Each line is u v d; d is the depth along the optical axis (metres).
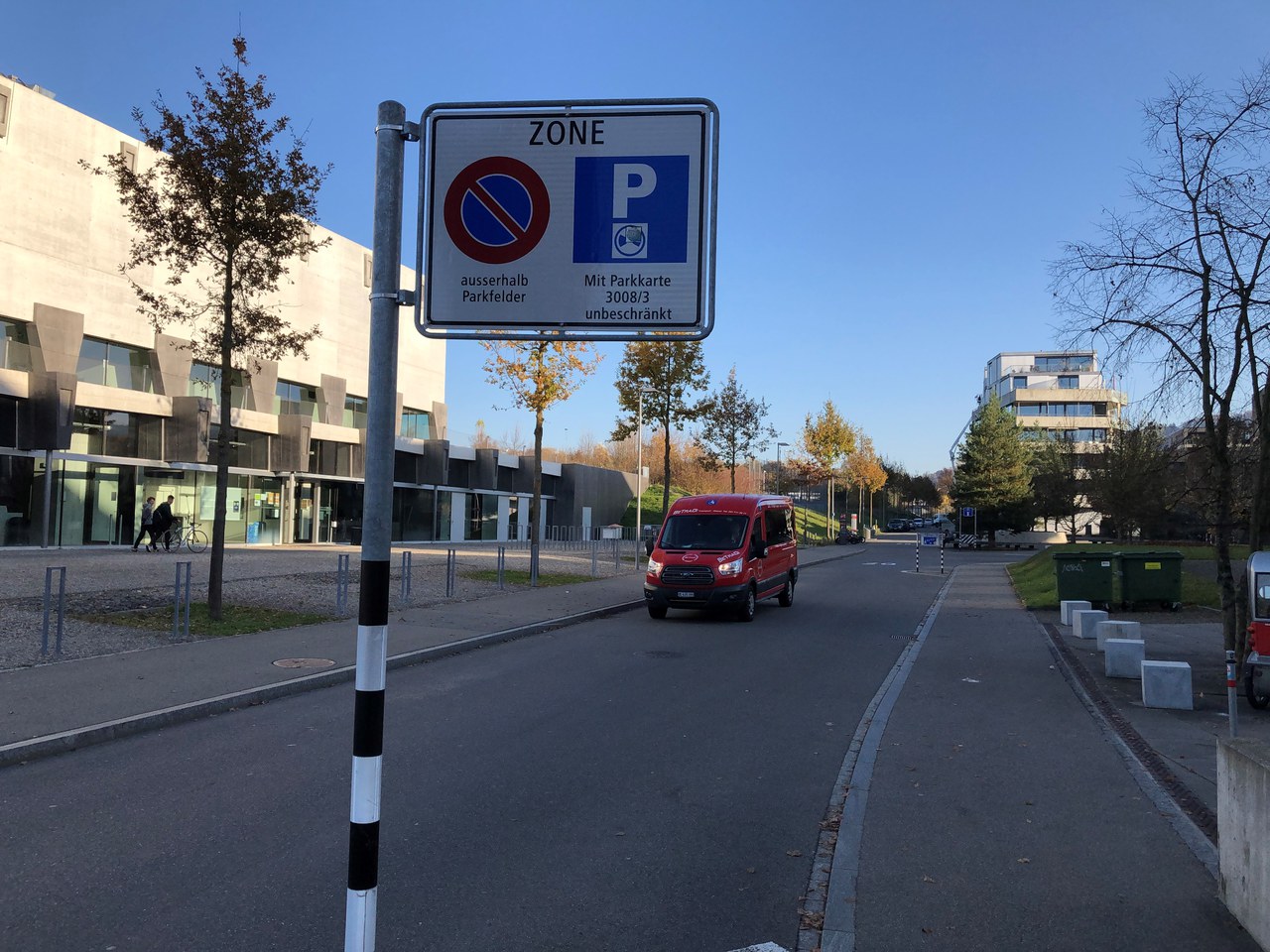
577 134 3.44
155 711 7.63
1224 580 9.95
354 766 2.73
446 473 43.88
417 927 3.86
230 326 13.08
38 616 12.31
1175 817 5.38
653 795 5.84
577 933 3.83
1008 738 7.52
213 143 12.44
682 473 76.31
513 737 7.39
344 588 14.77
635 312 3.41
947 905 4.12
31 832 4.98
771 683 10.09
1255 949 3.66
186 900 4.08
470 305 3.46
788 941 3.80
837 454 61.06
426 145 3.48
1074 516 55.56
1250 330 9.11
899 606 19.84
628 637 14.00
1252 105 8.90
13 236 25.72
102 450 28.45
